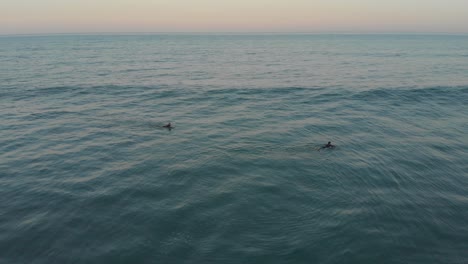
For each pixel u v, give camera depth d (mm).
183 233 11945
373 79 45406
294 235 11867
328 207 13789
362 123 25844
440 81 42656
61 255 10797
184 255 10789
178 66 62156
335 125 25344
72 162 18375
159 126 25062
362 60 72812
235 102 33094
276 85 41719
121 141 21781
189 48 121188
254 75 50469
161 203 14039
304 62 69812
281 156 19297
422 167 17859
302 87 40125
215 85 41938
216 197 14562
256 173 17047
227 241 11484
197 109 30359
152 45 140875
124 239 11609
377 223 12641
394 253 11000
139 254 10852
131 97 35094
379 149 20391
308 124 25578
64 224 12484
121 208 13633
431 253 11031
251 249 11086
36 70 54094
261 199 14391
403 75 48812
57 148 20484
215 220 12750
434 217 13133
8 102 32250
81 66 60531
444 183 16094
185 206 13781
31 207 13695
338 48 118938
